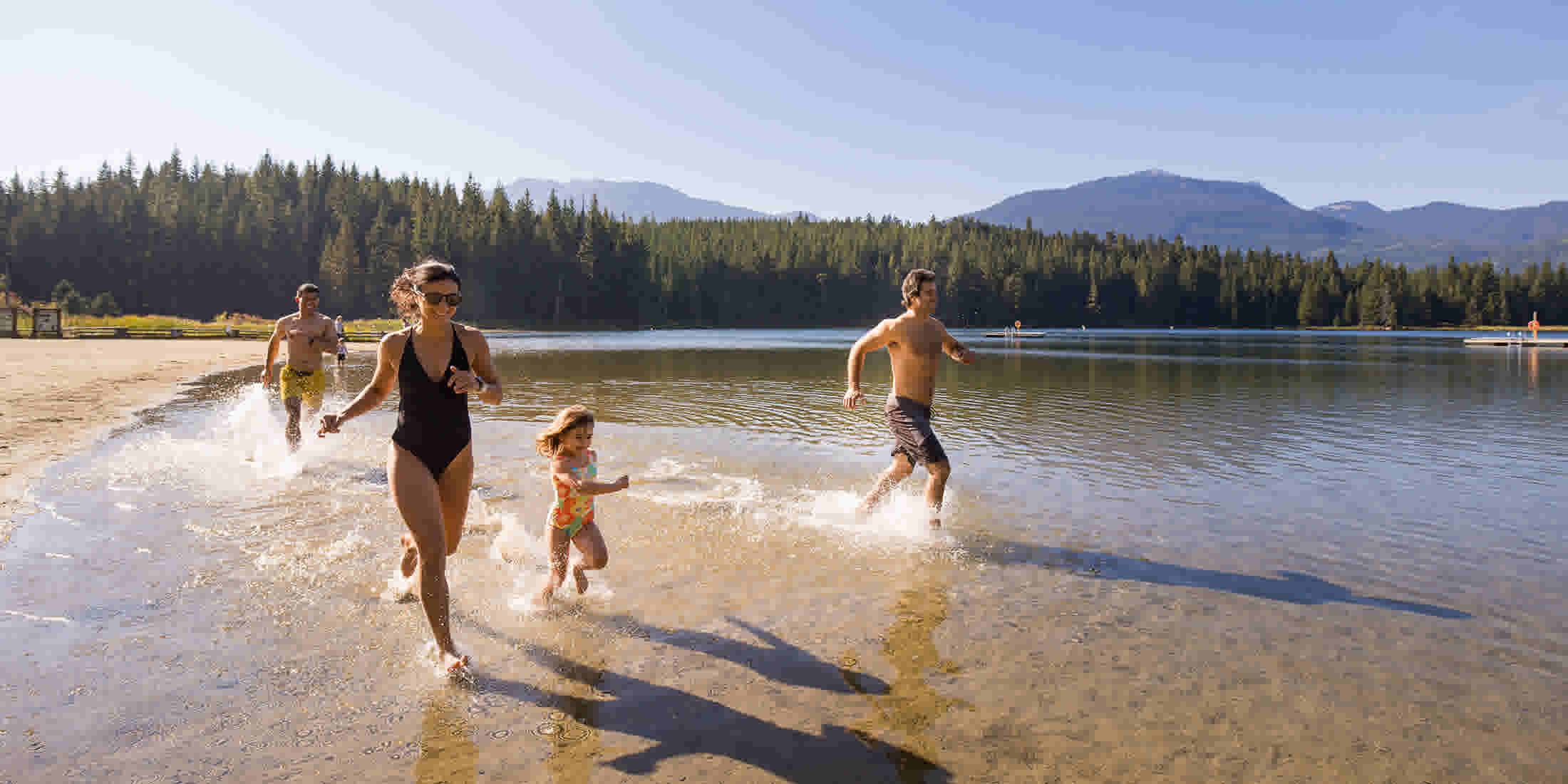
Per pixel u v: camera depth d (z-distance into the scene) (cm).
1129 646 384
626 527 586
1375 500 694
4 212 12119
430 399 394
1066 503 675
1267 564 514
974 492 719
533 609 421
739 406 1362
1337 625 414
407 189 14838
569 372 2241
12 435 899
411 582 449
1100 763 283
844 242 16075
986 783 269
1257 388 1850
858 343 655
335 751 284
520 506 638
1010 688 339
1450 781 275
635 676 346
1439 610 436
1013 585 468
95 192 12681
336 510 609
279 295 12062
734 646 379
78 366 2045
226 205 13038
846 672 352
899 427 627
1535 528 604
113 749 281
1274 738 301
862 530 584
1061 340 6675
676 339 6475
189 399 1327
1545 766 284
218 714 307
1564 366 2828
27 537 523
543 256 11794
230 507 610
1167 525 607
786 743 293
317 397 873
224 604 416
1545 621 419
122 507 605
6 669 338
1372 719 317
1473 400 1571
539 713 313
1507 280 16362
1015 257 16225
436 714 310
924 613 423
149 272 11306
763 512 634
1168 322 16525
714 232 16638
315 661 354
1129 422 1202
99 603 413
